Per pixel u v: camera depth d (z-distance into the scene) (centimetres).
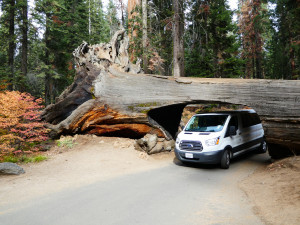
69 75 2344
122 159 830
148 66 1683
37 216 382
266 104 732
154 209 410
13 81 1680
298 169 571
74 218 373
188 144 755
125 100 991
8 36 1833
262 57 3136
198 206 425
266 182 546
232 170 720
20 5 1762
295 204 389
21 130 891
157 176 649
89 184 568
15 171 647
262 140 1002
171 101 908
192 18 1628
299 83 692
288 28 2162
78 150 930
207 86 838
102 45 1162
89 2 2527
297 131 679
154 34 1809
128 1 1795
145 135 1020
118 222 357
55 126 1083
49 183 574
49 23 2002
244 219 362
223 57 1756
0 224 354
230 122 814
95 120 1037
